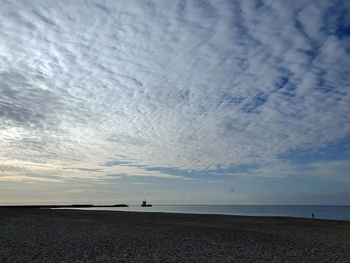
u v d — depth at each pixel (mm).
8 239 17453
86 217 39312
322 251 14750
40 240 17312
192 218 38719
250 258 12797
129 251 14117
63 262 11336
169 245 16125
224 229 24906
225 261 12125
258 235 21062
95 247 15109
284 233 22594
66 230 23078
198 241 17781
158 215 44906
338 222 32938
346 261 12312
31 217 37594
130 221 33031
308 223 31594
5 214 42688
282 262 12039
